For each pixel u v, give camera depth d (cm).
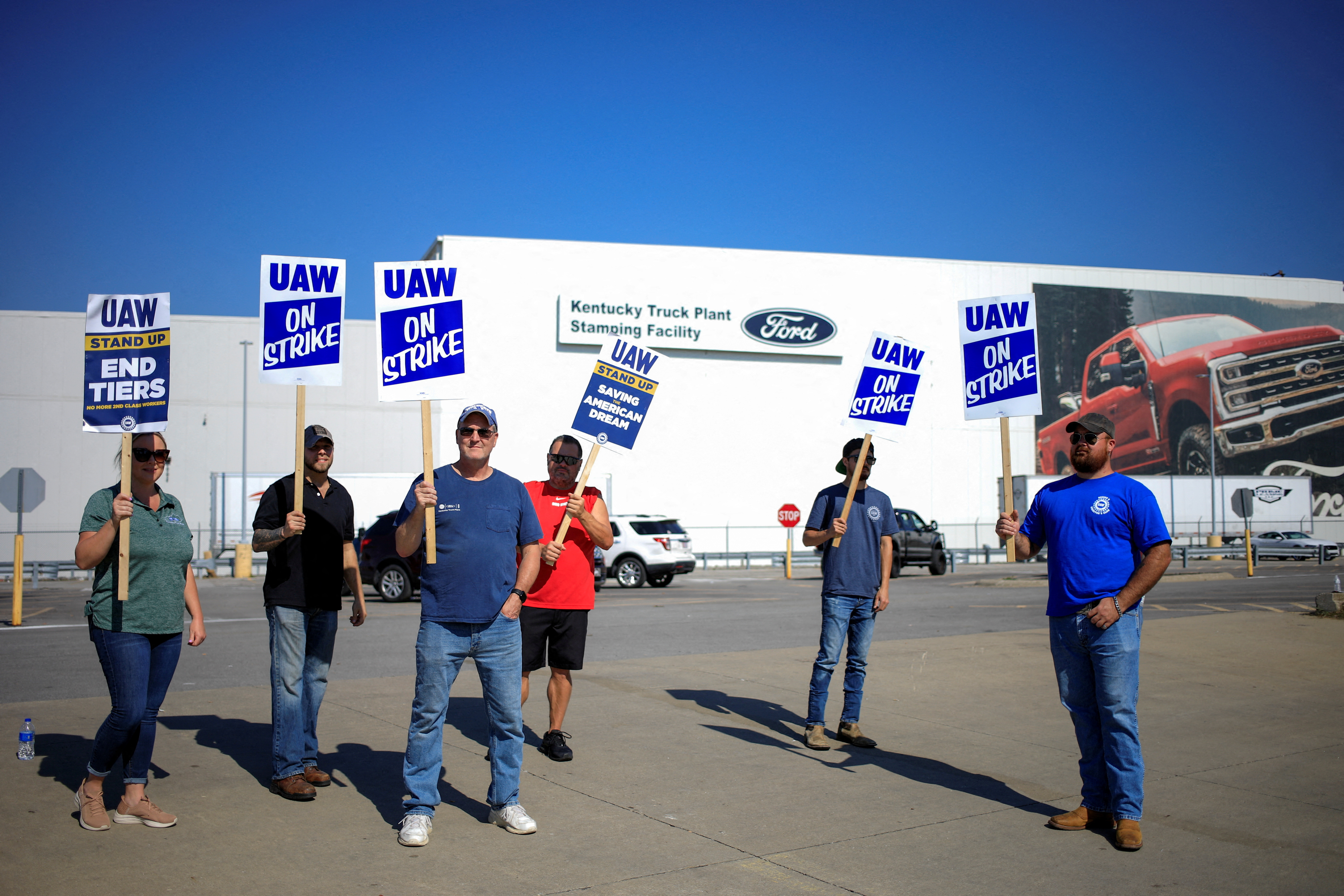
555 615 633
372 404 3516
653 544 2406
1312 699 844
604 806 537
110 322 500
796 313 3828
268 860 445
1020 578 2617
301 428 533
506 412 3512
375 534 1919
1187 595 1948
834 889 423
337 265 567
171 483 3388
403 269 554
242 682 894
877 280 3944
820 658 680
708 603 1861
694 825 506
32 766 591
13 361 3353
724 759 640
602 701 823
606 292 3625
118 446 3419
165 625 486
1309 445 4484
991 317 611
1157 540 486
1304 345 4509
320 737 673
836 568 684
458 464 513
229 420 3431
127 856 446
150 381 499
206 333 3441
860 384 732
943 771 616
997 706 818
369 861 446
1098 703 495
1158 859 462
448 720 740
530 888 418
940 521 3991
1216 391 4381
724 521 3725
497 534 491
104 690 848
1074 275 4212
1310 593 1980
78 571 3338
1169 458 4294
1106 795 505
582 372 3597
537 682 907
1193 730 728
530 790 565
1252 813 534
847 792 570
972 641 1205
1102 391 4216
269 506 542
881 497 706
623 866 446
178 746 648
